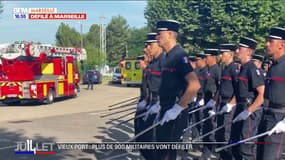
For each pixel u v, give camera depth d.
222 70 7.43
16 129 12.72
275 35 5.28
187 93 4.81
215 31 26.36
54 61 23.89
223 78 7.26
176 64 5.07
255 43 6.40
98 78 48.50
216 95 8.05
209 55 8.47
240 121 6.35
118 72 49.50
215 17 25.78
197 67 8.98
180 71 5.01
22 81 21.19
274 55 5.32
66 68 25.59
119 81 48.84
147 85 6.86
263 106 5.51
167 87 5.18
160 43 5.23
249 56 6.40
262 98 6.07
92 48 70.56
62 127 13.17
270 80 5.29
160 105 5.30
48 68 23.50
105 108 20.33
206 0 26.31
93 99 26.09
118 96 28.56
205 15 26.67
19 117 16.48
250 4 25.20
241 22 25.34
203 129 7.90
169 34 5.16
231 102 6.90
